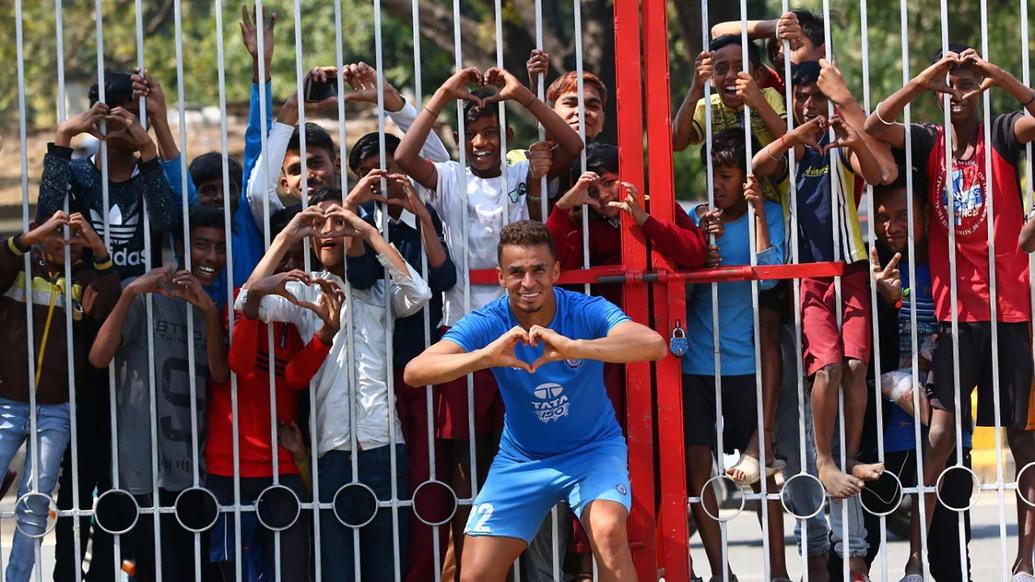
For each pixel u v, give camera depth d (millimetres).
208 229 6883
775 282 6945
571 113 7230
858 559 7012
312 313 6820
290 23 23438
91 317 6918
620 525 6008
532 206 6938
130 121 6633
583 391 6184
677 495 6668
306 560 6852
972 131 6785
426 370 5844
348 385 6727
